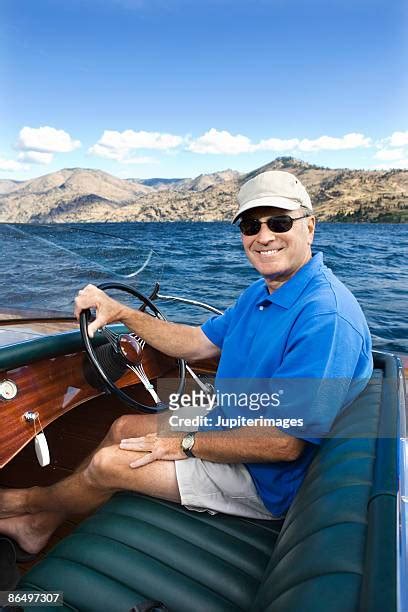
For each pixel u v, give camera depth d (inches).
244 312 62.6
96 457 58.1
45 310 75.9
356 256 987.9
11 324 77.1
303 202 58.6
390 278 681.6
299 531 39.4
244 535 53.4
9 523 64.9
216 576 47.7
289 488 53.6
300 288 55.3
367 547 31.1
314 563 33.0
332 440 48.1
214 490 55.2
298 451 50.8
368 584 27.8
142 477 56.4
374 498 35.7
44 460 66.4
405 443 42.9
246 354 59.7
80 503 61.6
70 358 70.7
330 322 50.6
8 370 63.7
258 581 47.6
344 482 39.6
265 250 58.7
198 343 72.2
